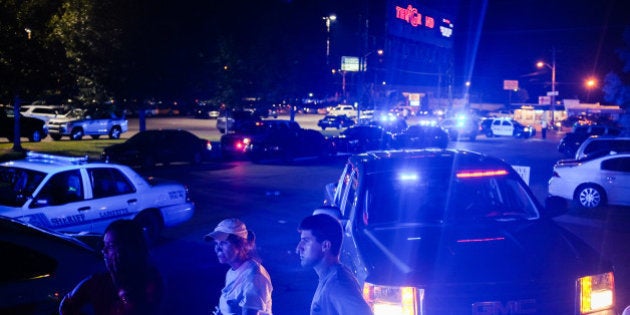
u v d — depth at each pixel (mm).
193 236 11438
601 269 4355
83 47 26344
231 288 3500
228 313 3475
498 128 50562
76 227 9070
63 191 9055
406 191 5727
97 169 9602
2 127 32312
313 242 3023
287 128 28391
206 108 64062
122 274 3188
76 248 5090
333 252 3049
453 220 5348
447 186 5805
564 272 4242
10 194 8750
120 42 26719
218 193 17047
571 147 32469
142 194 10180
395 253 4625
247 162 26625
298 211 14133
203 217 13375
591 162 14523
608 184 14195
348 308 2887
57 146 31766
